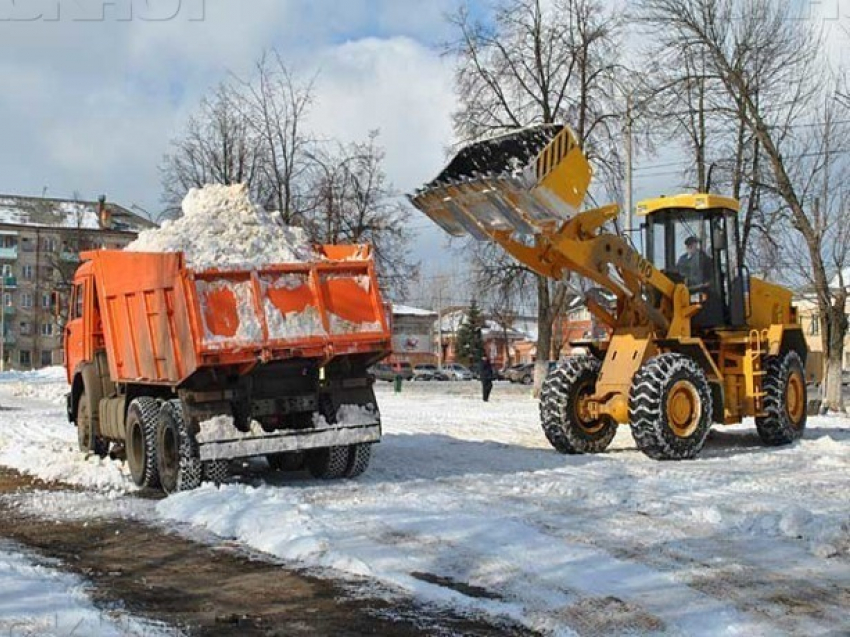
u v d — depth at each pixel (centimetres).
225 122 2967
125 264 1206
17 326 8738
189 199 1243
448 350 9712
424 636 585
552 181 1170
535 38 3031
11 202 8919
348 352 1109
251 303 1080
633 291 1331
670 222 1466
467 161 1300
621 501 988
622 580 692
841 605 633
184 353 1068
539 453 1424
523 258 1312
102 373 1386
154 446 1146
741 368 1441
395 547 793
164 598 675
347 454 1174
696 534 834
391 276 3203
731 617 607
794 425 1478
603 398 1380
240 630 598
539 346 3141
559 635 579
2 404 2819
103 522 951
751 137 2406
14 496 1109
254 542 841
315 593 679
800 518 842
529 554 765
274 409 1120
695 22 2364
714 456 1348
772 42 2347
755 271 2470
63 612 611
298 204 2988
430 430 1836
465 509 953
